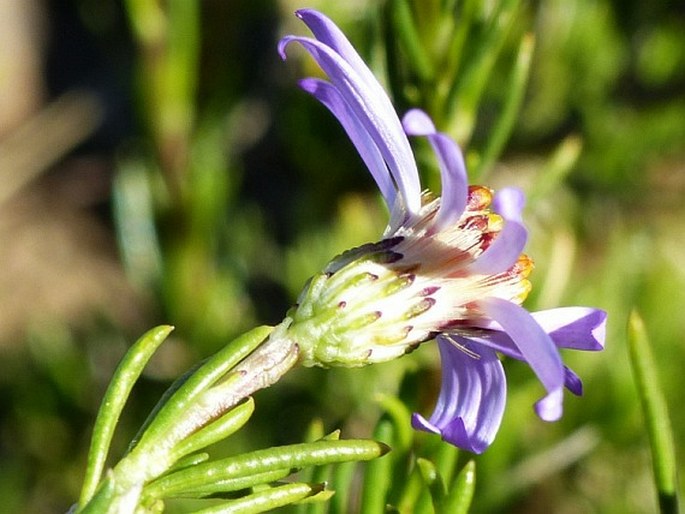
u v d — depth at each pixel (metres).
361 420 0.14
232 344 0.06
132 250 0.16
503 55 0.17
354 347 0.06
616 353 0.14
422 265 0.07
